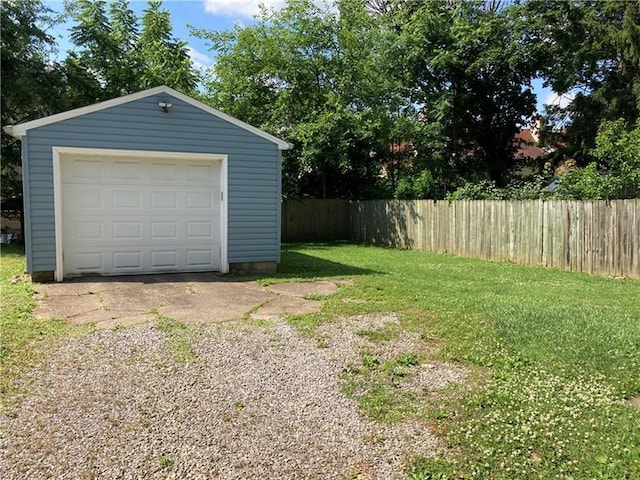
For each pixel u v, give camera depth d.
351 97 16.67
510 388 3.50
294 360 4.08
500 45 17.09
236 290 7.06
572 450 2.67
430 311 5.71
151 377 3.65
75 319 5.24
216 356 4.14
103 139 7.53
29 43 13.27
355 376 3.76
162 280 7.73
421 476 2.45
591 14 15.23
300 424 2.98
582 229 9.28
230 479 2.41
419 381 3.67
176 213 8.40
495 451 2.67
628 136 10.47
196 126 8.13
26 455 2.57
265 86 17.34
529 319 5.30
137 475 2.42
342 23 17.19
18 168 14.28
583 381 3.63
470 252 11.84
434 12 18.06
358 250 13.47
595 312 5.67
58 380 3.55
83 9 16.12
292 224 16.36
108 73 16.19
